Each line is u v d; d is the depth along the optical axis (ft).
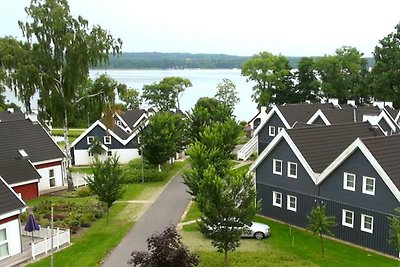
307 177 112.57
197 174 116.47
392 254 96.32
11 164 146.00
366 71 330.13
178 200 143.74
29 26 150.61
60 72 154.51
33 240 104.78
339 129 128.06
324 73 326.44
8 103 296.10
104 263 93.91
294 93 332.39
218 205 85.10
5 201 97.25
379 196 97.40
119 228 116.37
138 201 143.23
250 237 108.47
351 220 104.32
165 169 188.14
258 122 260.62
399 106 277.64
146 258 73.67
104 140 214.48
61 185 166.50
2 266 91.66
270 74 325.62
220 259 93.91
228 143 152.05
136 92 394.52
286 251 99.60
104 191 114.42
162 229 115.75
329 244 104.17
